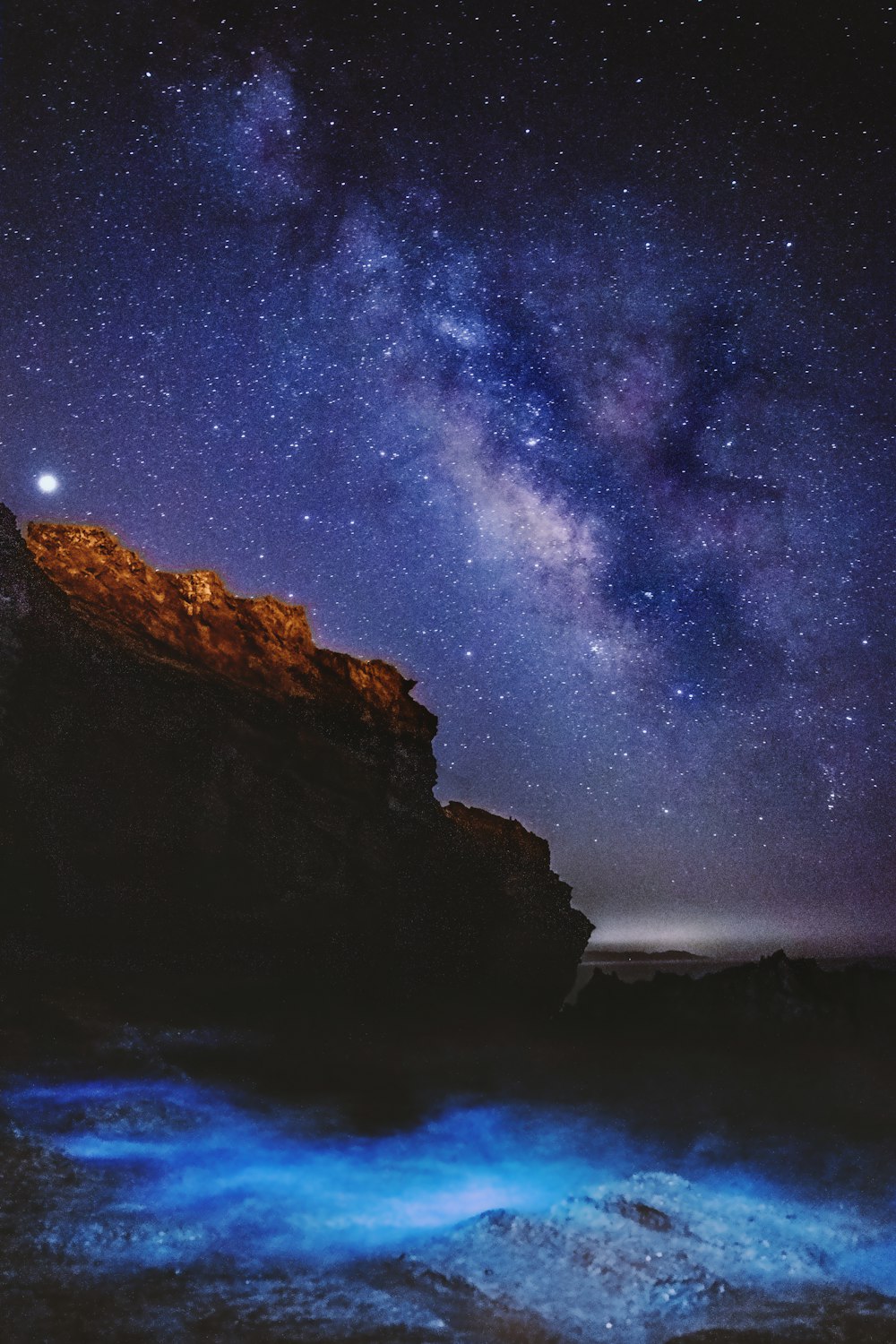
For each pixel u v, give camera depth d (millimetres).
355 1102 6441
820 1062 7969
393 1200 4598
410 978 10141
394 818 10695
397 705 11812
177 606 10867
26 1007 7379
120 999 8172
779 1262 3945
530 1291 3578
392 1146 5477
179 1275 3621
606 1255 3844
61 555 10453
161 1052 7133
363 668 11812
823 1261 4016
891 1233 4406
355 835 10188
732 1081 7391
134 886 8898
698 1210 4434
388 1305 3438
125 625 10242
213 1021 8305
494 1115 6336
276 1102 6242
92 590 10344
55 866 8555
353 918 9930
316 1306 3416
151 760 9242
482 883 11039
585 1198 4422
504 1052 8359
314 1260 3830
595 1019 9719
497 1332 3281
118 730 9133
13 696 8617
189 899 9141
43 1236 3857
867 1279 3893
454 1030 9250
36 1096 5656
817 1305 3584
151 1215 4168
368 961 9914
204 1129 5484
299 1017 8930
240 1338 3158
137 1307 3344
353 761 10758
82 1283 3500
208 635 10898
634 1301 3537
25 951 8180
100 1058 6668
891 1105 6770
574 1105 6684
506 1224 4066
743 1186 5035
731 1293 3645
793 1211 4645
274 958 9352
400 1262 3797
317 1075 7141
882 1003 8984
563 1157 5480
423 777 11266
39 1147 4801
